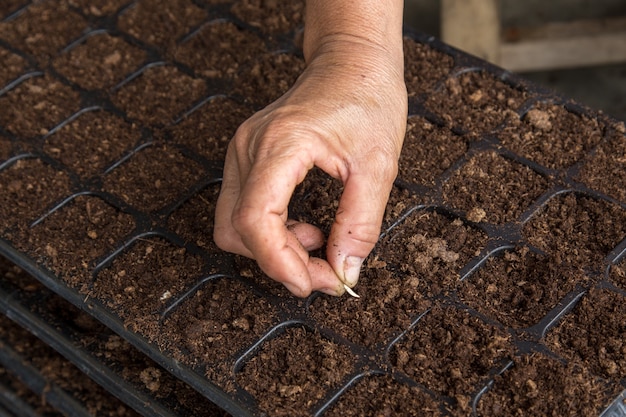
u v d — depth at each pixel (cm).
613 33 113
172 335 73
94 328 80
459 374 70
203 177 82
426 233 77
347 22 73
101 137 85
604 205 77
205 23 93
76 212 81
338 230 70
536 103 83
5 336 88
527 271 75
